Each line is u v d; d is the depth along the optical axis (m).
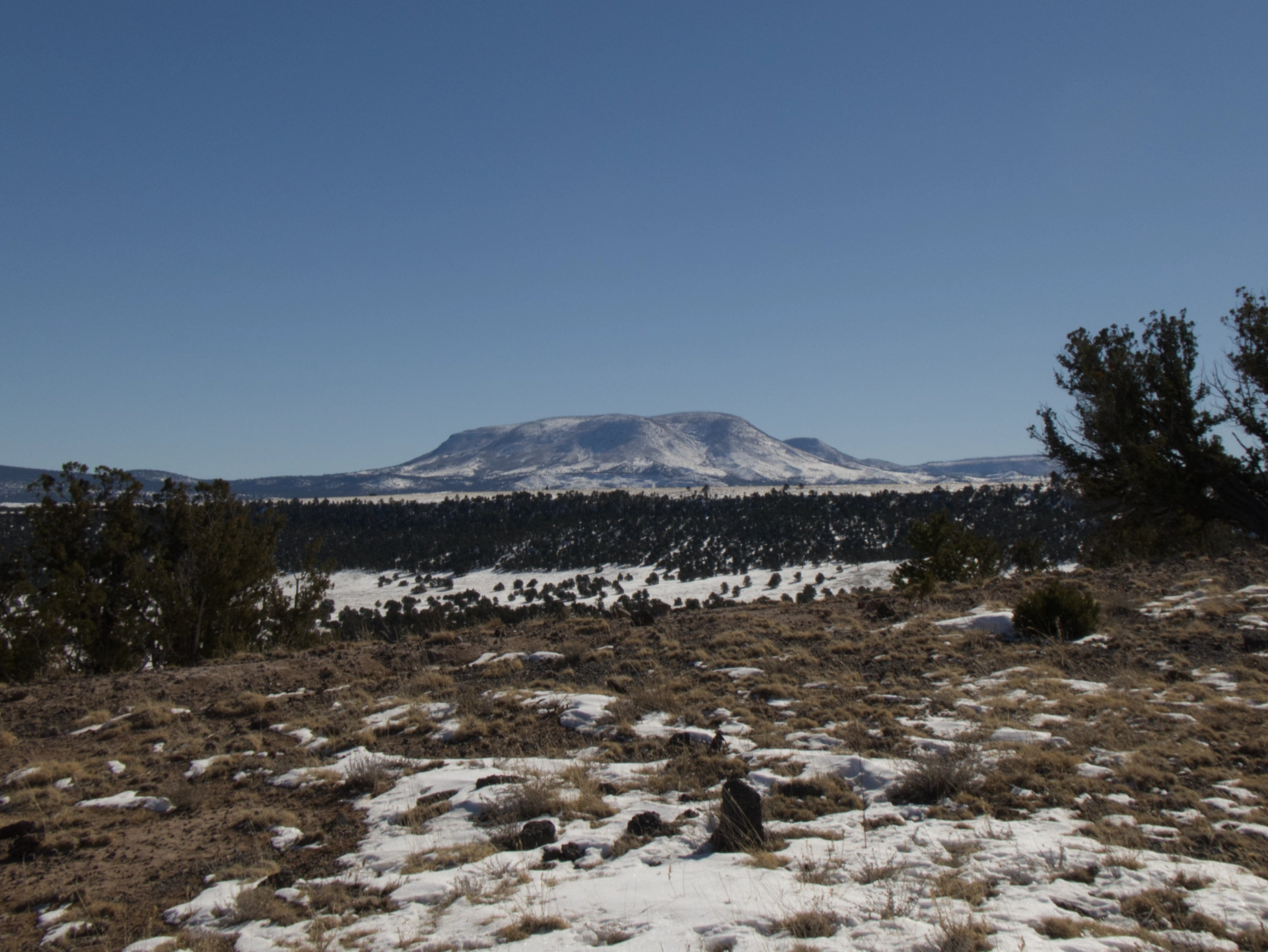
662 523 133.00
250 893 6.29
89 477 23.70
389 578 113.19
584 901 5.62
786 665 13.20
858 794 7.69
